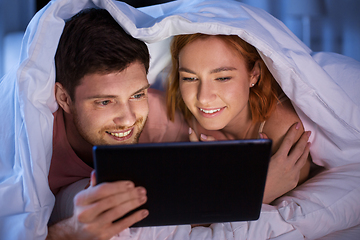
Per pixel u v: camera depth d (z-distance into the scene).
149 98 1.22
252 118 1.15
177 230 0.84
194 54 0.99
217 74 0.99
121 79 0.89
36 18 0.92
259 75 1.12
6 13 2.73
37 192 0.83
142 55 0.95
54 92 0.95
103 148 0.63
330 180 1.01
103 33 0.89
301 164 1.04
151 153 0.64
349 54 3.61
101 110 0.92
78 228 0.71
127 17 0.88
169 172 0.66
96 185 0.67
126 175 0.66
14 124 0.92
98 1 0.90
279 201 0.97
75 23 0.90
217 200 0.70
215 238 0.83
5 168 0.89
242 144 0.65
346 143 1.04
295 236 0.87
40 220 0.82
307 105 0.99
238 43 0.99
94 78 0.89
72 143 1.05
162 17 0.93
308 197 0.95
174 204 0.70
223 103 1.03
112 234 0.69
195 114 1.08
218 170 0.67
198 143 0.64
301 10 3.36
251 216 0.74
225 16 0.94
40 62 0.87
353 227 0.98
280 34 1.01
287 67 0.92
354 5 3.55
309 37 3.60
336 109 1.00
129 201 0.66
